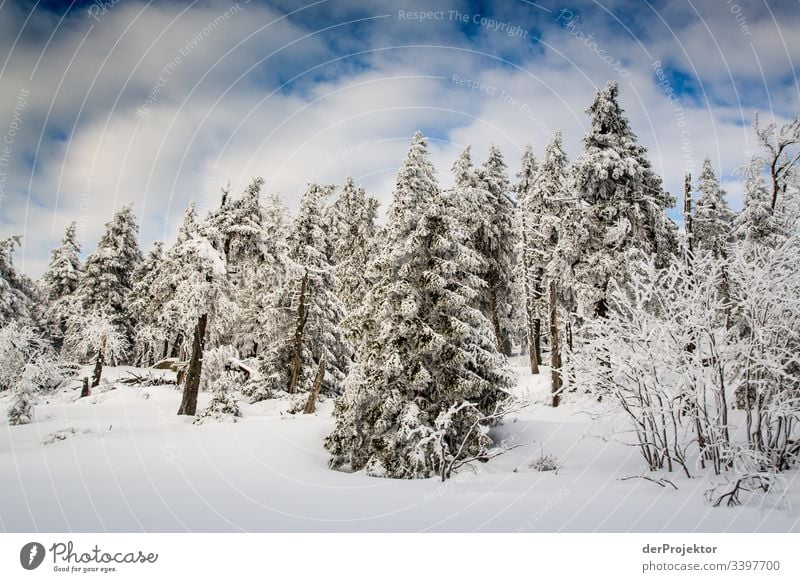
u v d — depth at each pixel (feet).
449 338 43.91
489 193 88.53
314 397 74.95
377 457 40.81
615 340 35.14
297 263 83.46
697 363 30.35
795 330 29.84
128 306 122.42
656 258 63.57
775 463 28.58
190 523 25.00
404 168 48.06
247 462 43.06
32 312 123.44
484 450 41.93
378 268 47.88
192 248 70.74
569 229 68.69
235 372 93.35
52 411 71.77
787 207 44.45
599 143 68.49
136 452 44.16
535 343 90.63
